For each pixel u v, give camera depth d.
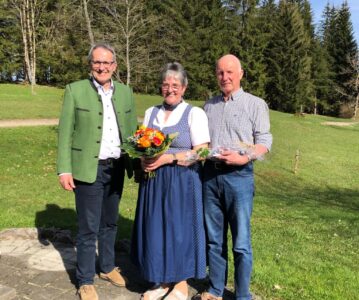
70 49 41.19
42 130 17.58
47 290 3.77
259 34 47.06
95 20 32.06
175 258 3.44
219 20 47.38
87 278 3.68
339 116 55.28
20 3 38.47
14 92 31.41
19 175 10.61
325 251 5.91
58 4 37.72
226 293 3.94
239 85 3.51
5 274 4.05
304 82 49.56
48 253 4.59
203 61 46.06
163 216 3.44
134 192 9.53
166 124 3.50
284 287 4.27
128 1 30.33
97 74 3.60
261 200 10.66
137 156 3.25
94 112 3.59
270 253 5.46
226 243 3.68
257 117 3.41
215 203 3.57
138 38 32.66
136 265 3.61
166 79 3.46
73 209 7.16
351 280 4.68
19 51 42.97
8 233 5.11
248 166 3.43
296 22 49.16
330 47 56.03
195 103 36.84
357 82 52.47
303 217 8.74
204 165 3.58
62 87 42.38
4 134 15.97
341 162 19.34
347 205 11.09
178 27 44.56
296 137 25.45
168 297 3.57
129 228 6.03
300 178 15.05
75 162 3.62
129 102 3.84
